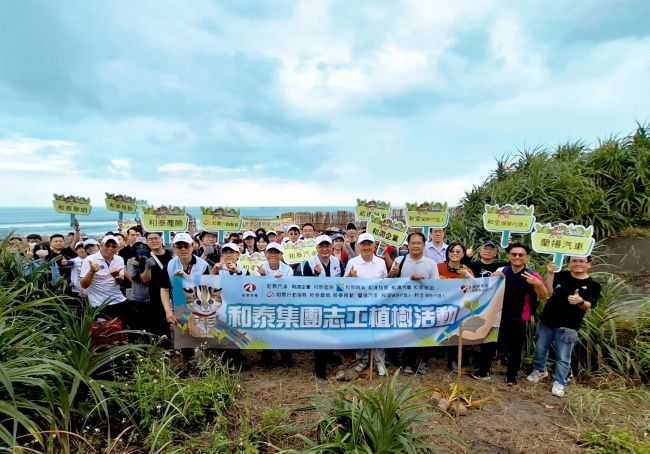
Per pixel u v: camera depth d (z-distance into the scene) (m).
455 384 4.67
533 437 3.81
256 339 4.97
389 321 5.12
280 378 4.92
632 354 5.17
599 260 7.53
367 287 5.11
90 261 5.30
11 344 3.54
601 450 3.54
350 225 8.49
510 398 4.62
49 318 4.44
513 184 9.16
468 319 5.16
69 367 3.32
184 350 4.92
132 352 4.40
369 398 3.36
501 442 3.72
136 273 5.58
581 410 4.23
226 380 4.34
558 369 4.70
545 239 4.91
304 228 8.23
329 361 5.55
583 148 10.02
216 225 7.67
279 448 3.33
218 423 3.62
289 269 5.50
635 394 4.59
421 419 3.41
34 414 3.27
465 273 5.40
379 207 8.27
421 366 5.29
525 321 4.91
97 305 5.37
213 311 4.89
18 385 3.28
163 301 4.88
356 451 2.91
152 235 5.24
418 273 5.27
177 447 3.28
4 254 5.34
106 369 4.11
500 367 5.52
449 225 8.80
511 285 4.99
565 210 8.43
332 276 5.52
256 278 4.97
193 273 5.02
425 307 5.17
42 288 5.11
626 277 7.07
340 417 3.39
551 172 8.91
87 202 7.67
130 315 5.66
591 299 4.53
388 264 6.91
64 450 3.11
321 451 3.03
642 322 5.32
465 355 5.70
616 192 8.79
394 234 6.68
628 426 3.97
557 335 4.75
